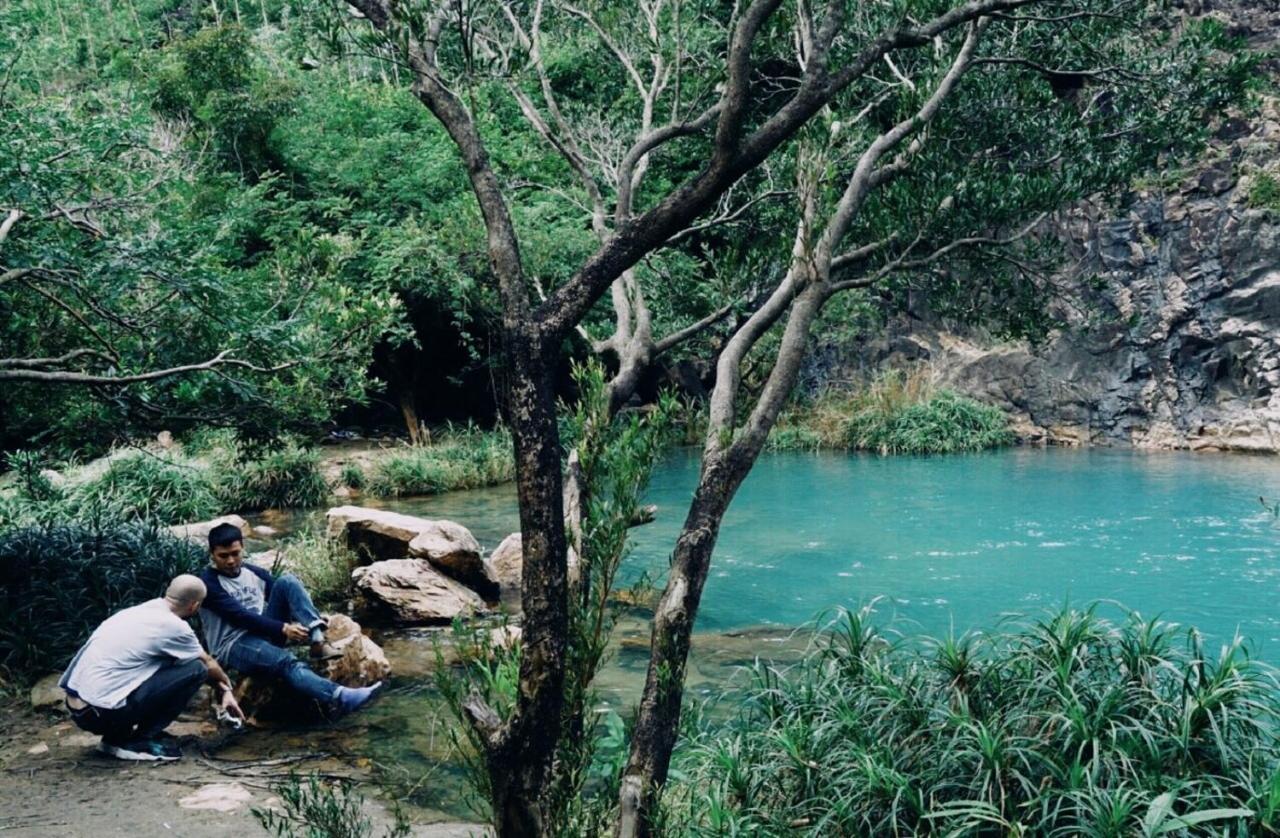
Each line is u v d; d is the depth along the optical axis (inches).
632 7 263.7
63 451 333.4
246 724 243.8
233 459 613.6
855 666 201.3
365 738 234.1
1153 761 156.9
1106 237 794.8
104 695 215.5
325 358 285.9
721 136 115.6
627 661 298.4
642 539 497.0
